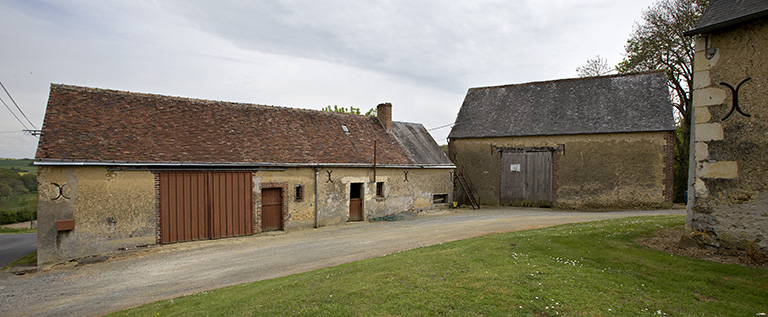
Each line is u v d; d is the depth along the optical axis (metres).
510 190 21.48
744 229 6.66
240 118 15.87
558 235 9.12
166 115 14.07
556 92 22.17
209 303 6.14
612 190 18.88
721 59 7.03
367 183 17.38
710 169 7.13
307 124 17.77
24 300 7.75
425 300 5.19
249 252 11.16
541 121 21.03
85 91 13.20
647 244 7.84
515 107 22.69
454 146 23.38
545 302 4.95
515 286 5.55
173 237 12.41
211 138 14.10
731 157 6.87
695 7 21.91
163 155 12.38
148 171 12.04
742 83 6.75
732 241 6.78
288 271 8.86
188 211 12.72
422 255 8.21
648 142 18.20
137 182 11.86
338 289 5.93
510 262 6.97
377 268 7.22
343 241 12.18
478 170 22.45
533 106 22.12
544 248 7.92
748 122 6.67
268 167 14.41
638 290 5.34
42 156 10.46
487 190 22.14
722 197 6.96
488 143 22.16
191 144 13.38
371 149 18.44
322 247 11.40
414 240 11.70
